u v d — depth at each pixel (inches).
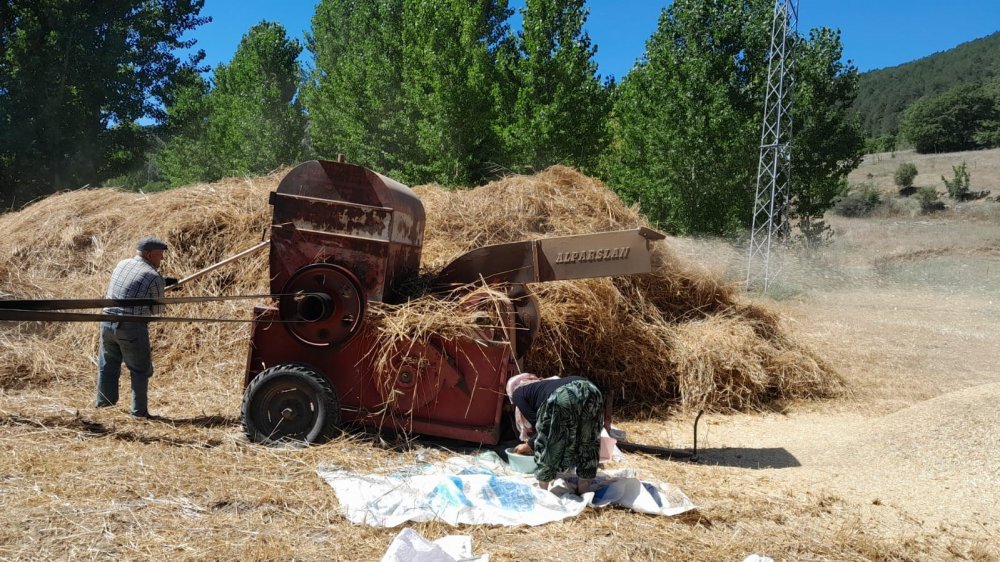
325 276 202.1
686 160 814.5
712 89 813.9
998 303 680.4
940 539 154.3
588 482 167.5
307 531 141.6
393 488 161.5
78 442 188.9
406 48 911.0
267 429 198.4
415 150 946.1
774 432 252.7
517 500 159.2
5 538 128.3
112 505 146.4
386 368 203.0
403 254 220.2
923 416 234.1
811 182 989.2
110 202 367.2
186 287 301.0
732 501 172.1
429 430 203.6
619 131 939.3
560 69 754.2
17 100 980.6
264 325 208.5
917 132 3900.1
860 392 313.4
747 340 303.4
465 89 796.0
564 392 166.9
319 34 1384.1
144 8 1104.8
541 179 344.2
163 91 1151.6
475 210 320.5
